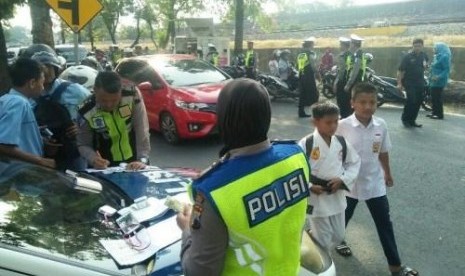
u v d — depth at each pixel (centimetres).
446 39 1809
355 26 3281
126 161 356
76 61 627
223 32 3136
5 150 288
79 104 352
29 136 308
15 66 311
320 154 314
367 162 352
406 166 624
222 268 149
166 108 780
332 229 328
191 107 745
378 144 352
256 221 147
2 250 165
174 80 812
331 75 1262
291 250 162
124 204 254
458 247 404
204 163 671
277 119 984
